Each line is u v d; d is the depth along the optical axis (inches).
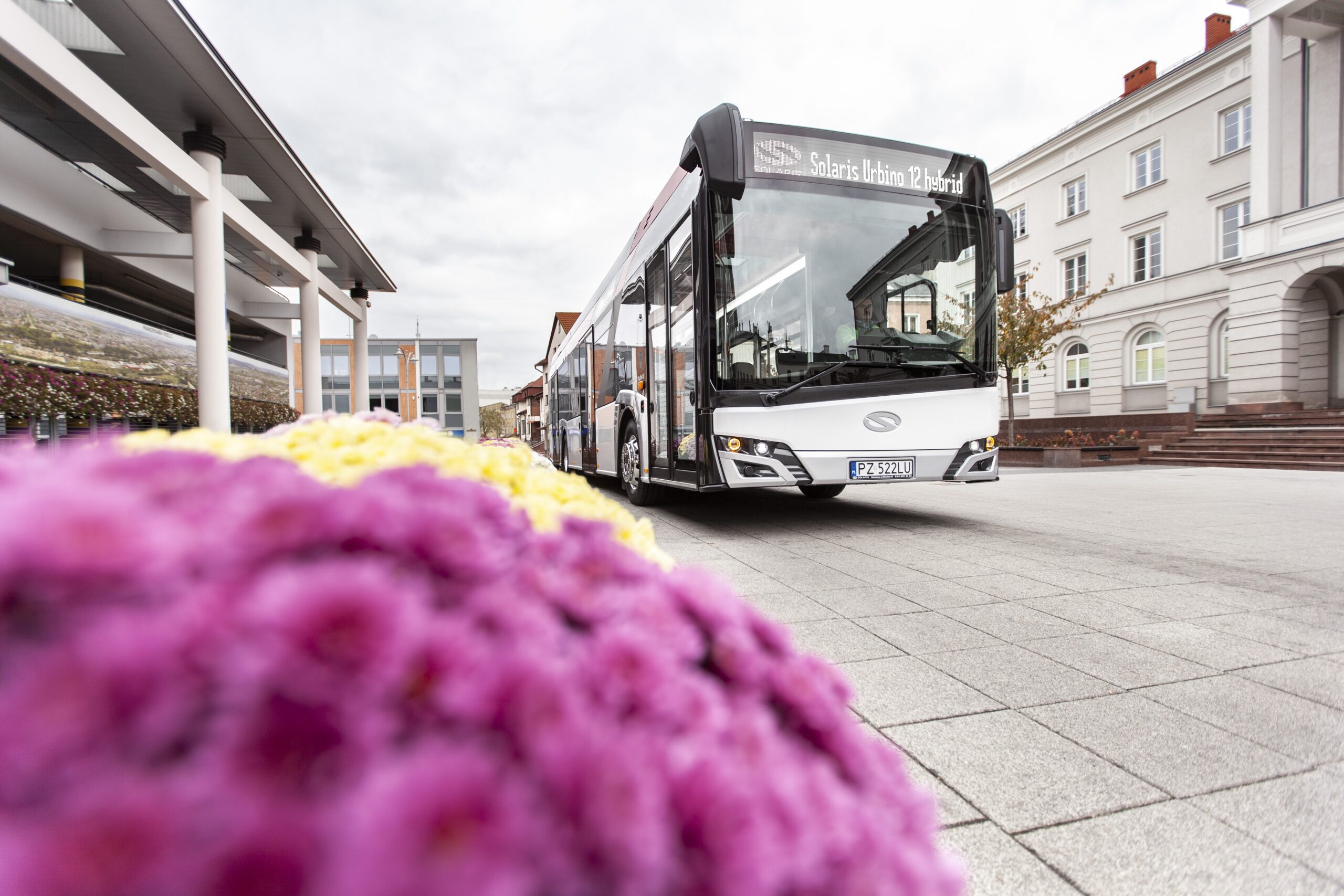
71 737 14.1
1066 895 54.7
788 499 342.6
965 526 245.4
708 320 215.3
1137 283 806.5
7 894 11.9
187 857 12.8
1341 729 83.9
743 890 18.6
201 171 411.5
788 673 31.1
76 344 484.7
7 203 446.9
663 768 19.7
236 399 681.0
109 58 372.2
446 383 2158.0
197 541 19.9
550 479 51.1
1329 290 641.6
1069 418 825.5
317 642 16.8
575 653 24.0
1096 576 165.3
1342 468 485.4
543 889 15.4
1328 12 613.9
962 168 240.5
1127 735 82.8
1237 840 61.9
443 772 14.8
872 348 221.8
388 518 24.5
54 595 16.4
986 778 73.1
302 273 614.5
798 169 224.4
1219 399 734.5
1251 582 159.6
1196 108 746.2
